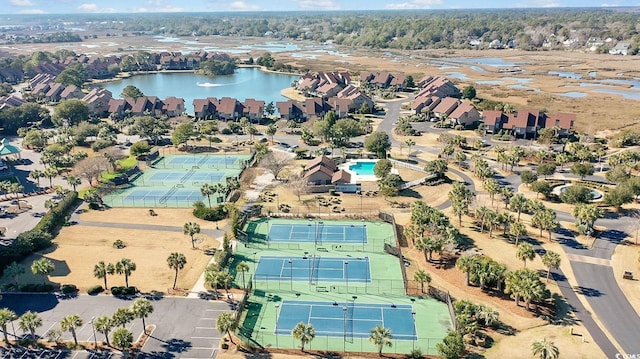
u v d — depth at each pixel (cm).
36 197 12206
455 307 7156
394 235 9956
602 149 15288
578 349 6512
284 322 7262
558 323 7050
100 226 10519
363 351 6638
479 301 7619
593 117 19325
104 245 9631
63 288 7944
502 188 11312
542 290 7119
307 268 8794
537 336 6781
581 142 15825
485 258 8319
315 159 13762
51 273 8562
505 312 7325
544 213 9425
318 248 9556
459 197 10494
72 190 12544
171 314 7394
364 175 13425
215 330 7031
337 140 16025
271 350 6650
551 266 7925
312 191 12350
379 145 14925
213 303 7688
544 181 11856
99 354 6556
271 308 7612
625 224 10156
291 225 10569
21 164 14825
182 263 8000
